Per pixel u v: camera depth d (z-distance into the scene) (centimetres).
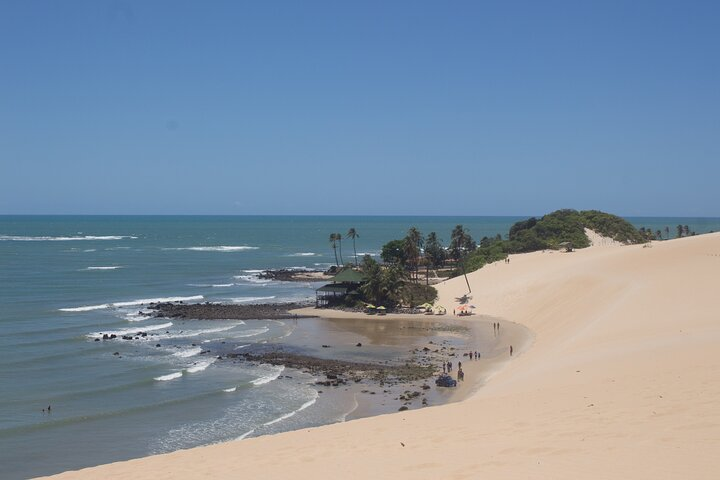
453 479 1468
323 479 1642
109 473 2070
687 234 19112
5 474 3153
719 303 4934
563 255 10906
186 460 2169
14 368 5462
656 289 6091
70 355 6028
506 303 8769
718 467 1289
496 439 1831
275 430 3816
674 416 1770
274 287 12469
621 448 1527
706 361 2684
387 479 1553
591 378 2902
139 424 3997
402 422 2436
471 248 15312
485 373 5262
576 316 6662
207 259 18750
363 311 9200
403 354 6253
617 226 15738
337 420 3997
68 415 4175
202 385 4988
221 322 8231
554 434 1775
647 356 3203
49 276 13000
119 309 9125
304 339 7106
